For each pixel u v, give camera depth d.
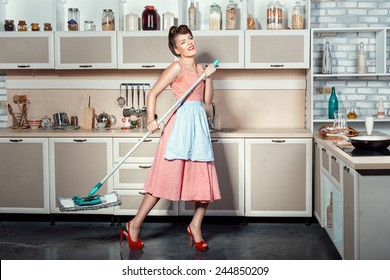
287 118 4.78
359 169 2.70
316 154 4.16
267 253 3.59
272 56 4.43
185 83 3.57
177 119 3.54
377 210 2.71
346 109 4.78
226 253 3.59
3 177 4.43
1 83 4.88
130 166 4.33
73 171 4.38
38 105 4.87
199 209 3.67
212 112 4.78
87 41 4.51
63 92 4.85
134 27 4.61
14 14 4.82
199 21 4.73
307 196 4.30
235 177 4.32
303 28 4.60
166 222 4.49
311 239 3.95
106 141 4.33
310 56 4.43
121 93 4.82
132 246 3.69
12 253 3.61
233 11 4.52
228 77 4.77
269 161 4.30
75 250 3.68
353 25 4.76
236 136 4.30
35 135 4.37
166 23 4.62
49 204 4.41
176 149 3.48
